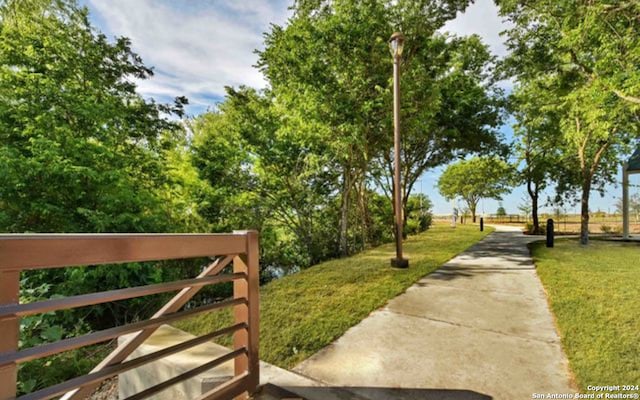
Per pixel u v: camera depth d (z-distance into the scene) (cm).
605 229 1453
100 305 522
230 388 184
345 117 701
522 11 784
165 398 231
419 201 1722
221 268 184
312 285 440
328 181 1042
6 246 103
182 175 917
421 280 462
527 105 1009
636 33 559
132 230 631
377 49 690
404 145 1135
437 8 742
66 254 116
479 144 1082
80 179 584
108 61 723
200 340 168
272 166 986
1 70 562
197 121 1099
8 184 510
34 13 634
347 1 682
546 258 617
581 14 617
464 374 216
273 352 255
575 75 771
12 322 105
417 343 264
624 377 204
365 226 1118
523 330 284
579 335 266
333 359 242
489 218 3002
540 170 1300
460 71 955
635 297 351
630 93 552
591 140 917
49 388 113
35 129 562
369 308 347
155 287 148
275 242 1073
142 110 784
